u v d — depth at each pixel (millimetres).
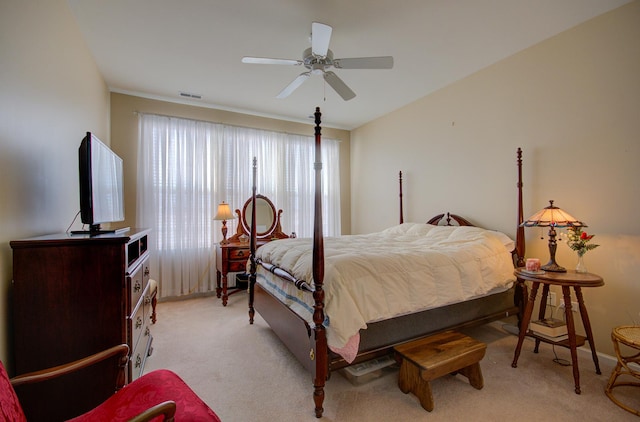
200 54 2883
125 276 1580
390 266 2010
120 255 1565
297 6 2211
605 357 2281
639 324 2168
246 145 4457
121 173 2564
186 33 2547
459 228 3092
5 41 1420
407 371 1869
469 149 3396
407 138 4254
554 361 2297
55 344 1455
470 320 2410
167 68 3152
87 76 2736
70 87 2291
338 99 4012
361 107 4336
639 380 1998
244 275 4375
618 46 2262
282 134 4730
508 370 2170
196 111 4172
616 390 1911
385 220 4684
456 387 1966
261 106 4242
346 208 5426
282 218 4707
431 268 2158
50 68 1928
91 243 1518
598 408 1752
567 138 2559
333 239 3143
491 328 2949
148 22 2395
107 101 3566
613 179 2301
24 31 1603
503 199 3066
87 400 1495
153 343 2623
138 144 3795
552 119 2656
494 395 1879
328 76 2582
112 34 2555
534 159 2791
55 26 2006
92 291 1513
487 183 3213
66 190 2221
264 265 2662
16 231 1524
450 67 3188
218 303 3795
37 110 1757
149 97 3877
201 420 1034
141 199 3781
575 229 2270
